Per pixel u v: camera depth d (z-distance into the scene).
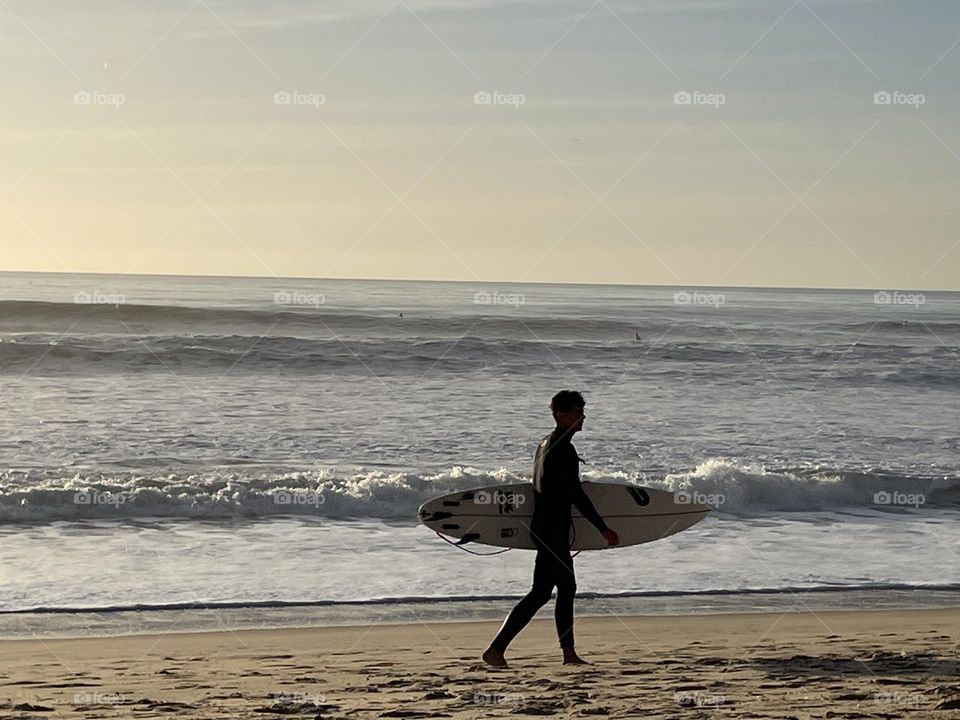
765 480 15.09
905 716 5.15
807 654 7.18
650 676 6.34
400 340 33.59
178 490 13.76
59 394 23.83
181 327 38.72
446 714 5.26
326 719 5.16
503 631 6.76
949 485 15.41
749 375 30.05
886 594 9.72
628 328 42.34
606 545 8.27
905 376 30.34
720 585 9.94
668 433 20.78
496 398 24.67
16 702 5.70
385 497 14.02
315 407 22.84
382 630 8.12
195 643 7.62
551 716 5.20
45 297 55.56
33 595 9.14
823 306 71.31
